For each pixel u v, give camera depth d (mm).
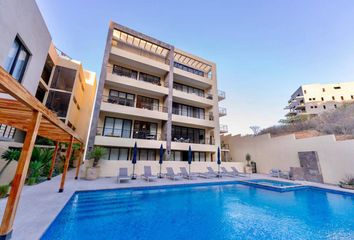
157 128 18297
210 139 21219
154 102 18906
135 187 9539
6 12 5277
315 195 9508
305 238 4457
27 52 7121
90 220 5289
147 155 16875
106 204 6953
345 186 10539
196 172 16438
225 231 4828
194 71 23516
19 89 2551
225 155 24562
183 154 19172
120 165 13258
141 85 16953
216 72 23500
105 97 16031
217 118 21250
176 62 22359
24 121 5148
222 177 14797
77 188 8281
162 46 19453
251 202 7984
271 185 11031
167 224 5262
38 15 7539
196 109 22000
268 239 4367
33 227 3811
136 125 17375
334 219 5875
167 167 14492
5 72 2131
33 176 9039
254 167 19531
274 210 6828
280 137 17125
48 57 14648
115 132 16141
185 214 6219
